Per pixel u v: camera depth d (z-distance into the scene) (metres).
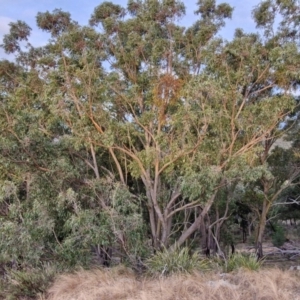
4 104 9.98
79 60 10.65
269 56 10.17
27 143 9.24
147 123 10.52
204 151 9.89
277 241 19.31
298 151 13.73
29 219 8.51
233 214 17.94
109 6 11.81
